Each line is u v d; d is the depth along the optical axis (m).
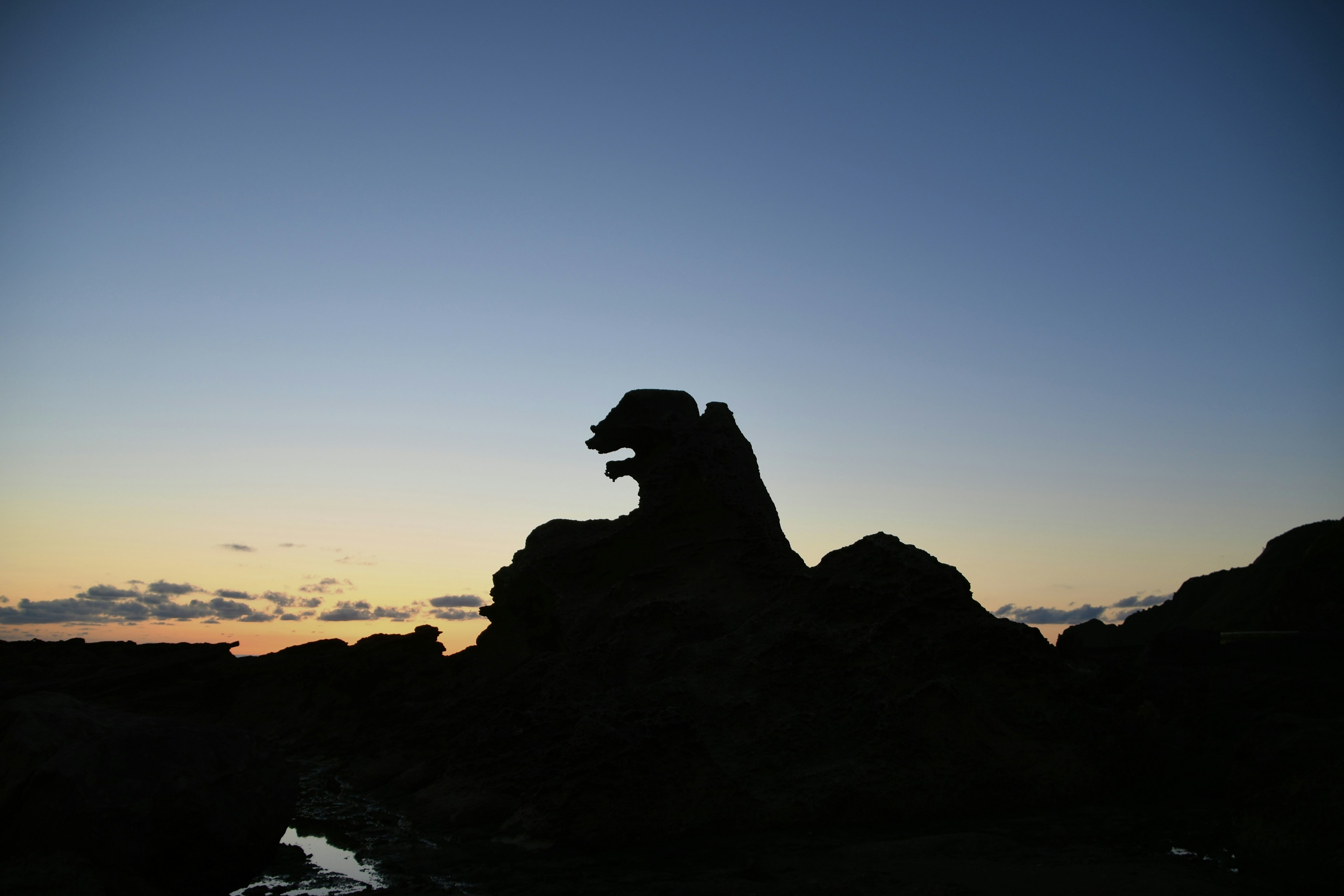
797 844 16.20
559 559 30.23
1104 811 17.94
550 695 23.72
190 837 12.29
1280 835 13.97
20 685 37.00
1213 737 23.39
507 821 18.59
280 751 14.48
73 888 10.49
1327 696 25.72
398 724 31.20
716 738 19.84
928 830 16.95
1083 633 104.12
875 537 24.34
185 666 41.56
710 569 27.27
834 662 20.95
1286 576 68.75
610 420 32.16
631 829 16.66
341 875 15.29
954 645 20.94
